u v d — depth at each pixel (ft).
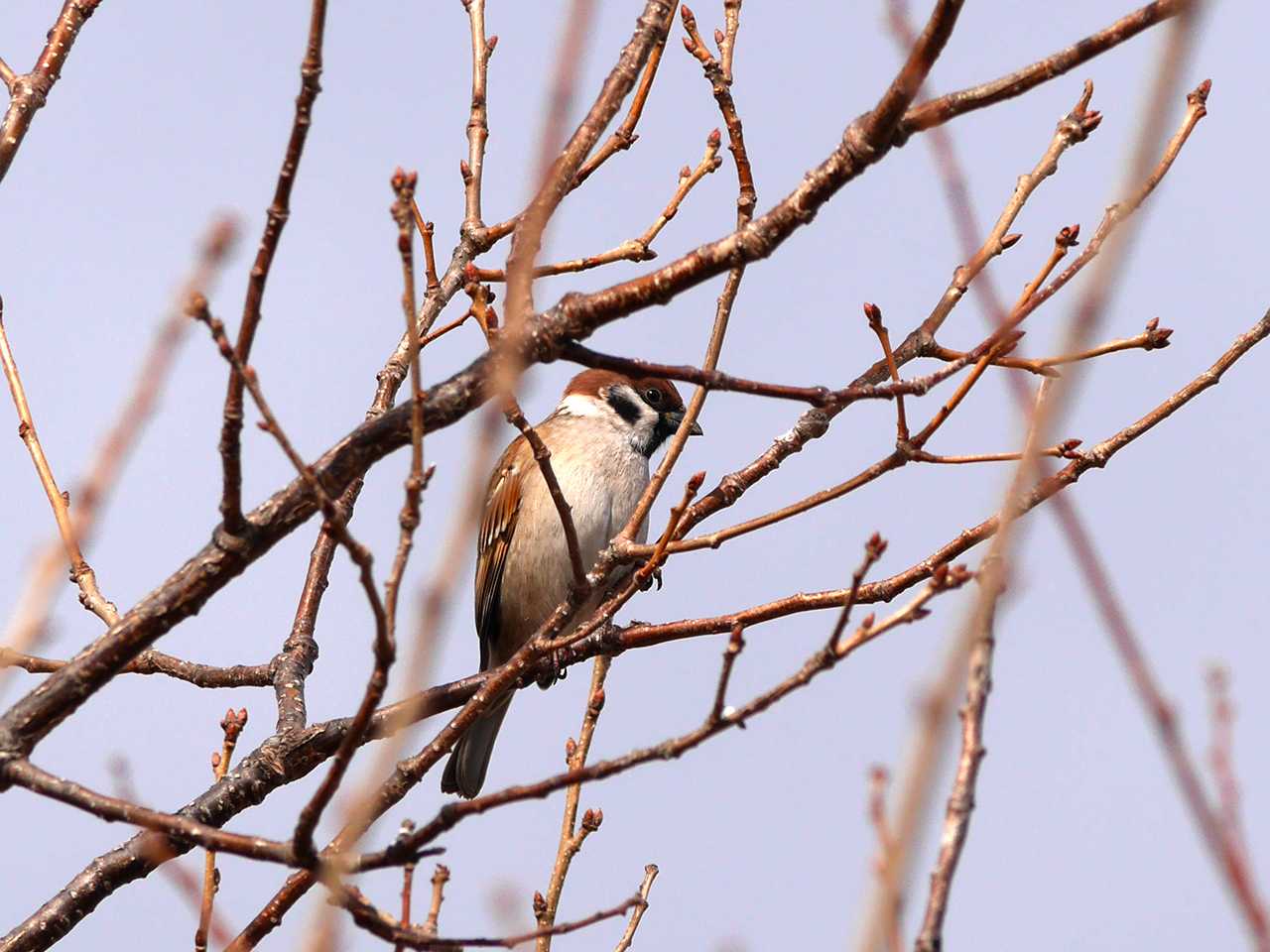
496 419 20.45
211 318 21.65
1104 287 17.60
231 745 31.58
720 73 30.63
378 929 22.40
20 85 33.68
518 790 21.85
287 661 35.32
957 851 17.34
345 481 25.96
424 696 33.63
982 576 17.97
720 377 26.30
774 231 24.95
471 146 36.94
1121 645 15.96
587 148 25.70
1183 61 16.65
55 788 24.06
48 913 29.27
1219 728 15.96
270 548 25.90
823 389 26.45
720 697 21.52
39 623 25.14
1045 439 17.87
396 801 27.45
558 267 31.40
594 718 32.32
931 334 31.12
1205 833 15.29
